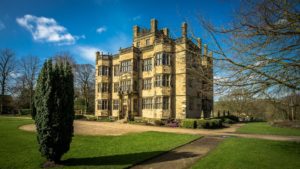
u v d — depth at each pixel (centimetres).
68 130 934
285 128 2811
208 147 1325
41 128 897
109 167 868
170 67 3250
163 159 1032
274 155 1062
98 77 4159
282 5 581
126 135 1770
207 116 3778
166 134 1842
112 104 4034
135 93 3538
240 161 952
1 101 5619
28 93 5919
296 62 619
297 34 601
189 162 977
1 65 5688
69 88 948
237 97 704
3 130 1834
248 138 1656
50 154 896
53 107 899
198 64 766
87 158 1022
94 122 3309
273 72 651
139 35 4303
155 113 3222
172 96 3234
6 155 1047
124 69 3734
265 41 631
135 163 934
